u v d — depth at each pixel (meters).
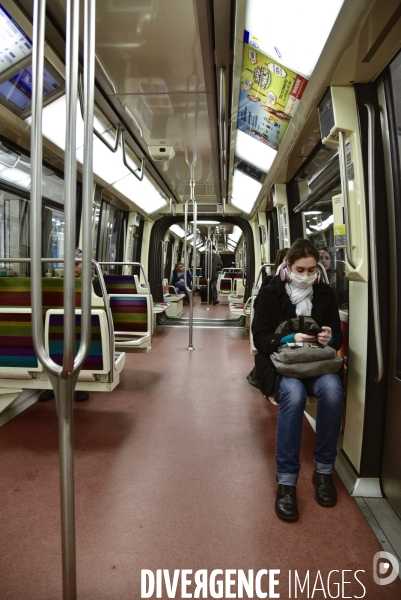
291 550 1.78
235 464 2.57
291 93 2.76
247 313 6.83
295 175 4.82
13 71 2.87
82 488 2.27
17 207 4.23
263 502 2.15
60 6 2.39
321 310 2.34
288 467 2.08
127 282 4.86
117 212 7.88
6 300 2.90
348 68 2.10
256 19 2.29
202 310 12.55
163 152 4.95
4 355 2.77
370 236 2.18
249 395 4.00
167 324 9.30
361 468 2.27
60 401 1.26
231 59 3.01
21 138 3.65
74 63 1.13
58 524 1.94
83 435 3.00
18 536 1.85
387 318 2.20
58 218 5.03
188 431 3.09
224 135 4.32
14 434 3.00
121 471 2.46
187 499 2.17
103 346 2.74
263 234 7.96
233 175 6.11
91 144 1.19
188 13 2.48
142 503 2.13
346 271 2.35
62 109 3.54
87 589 1.54
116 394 4.01
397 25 1.77
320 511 2.08
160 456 2.67
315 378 2.24
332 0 1.75
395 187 2.11
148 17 2.54
